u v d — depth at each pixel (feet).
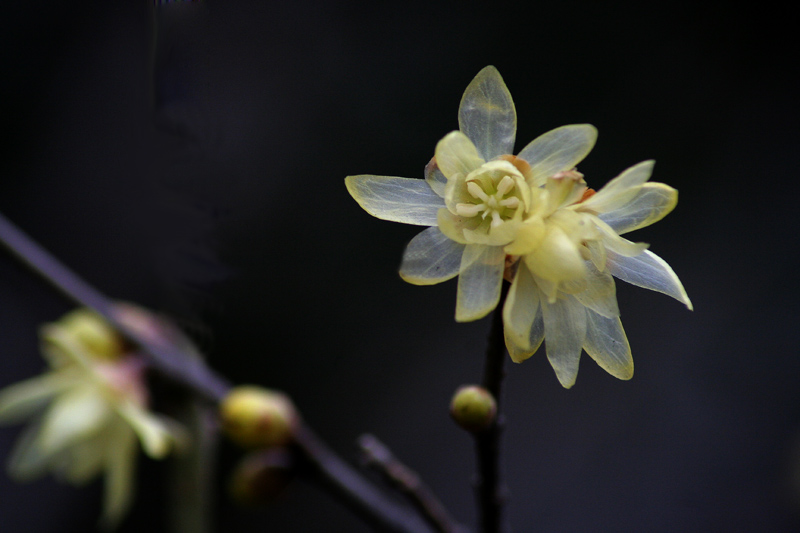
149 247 1.15
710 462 1.64
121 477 1.19
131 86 1.81
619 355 1.01
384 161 1.79
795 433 1.63
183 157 1.13
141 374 1.16
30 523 1.61
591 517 1.62
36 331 1.77
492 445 1.04
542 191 1.00
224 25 1.73
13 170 1.78
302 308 1.74
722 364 1.71
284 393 1.71
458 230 1.01
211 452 1.16
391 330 1.76
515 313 1.01
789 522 1.58
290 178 1.75
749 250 1.80
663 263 1.01
